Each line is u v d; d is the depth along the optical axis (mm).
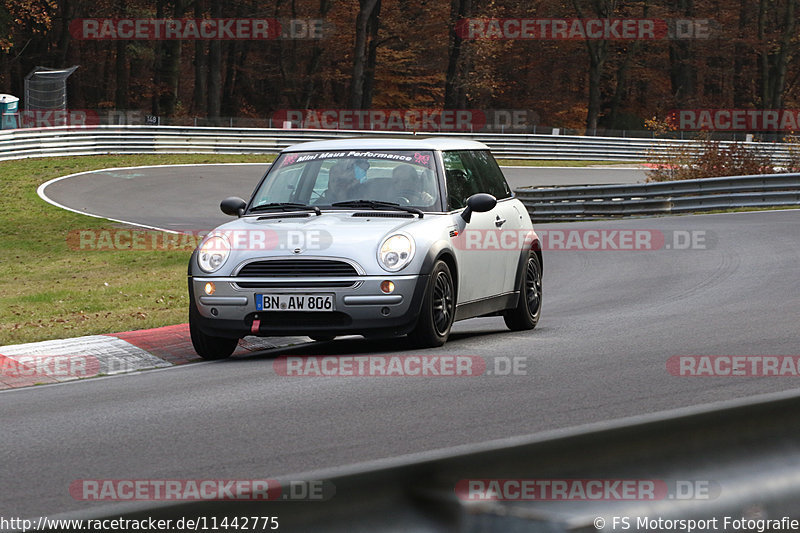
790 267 46656
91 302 43188
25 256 67688
